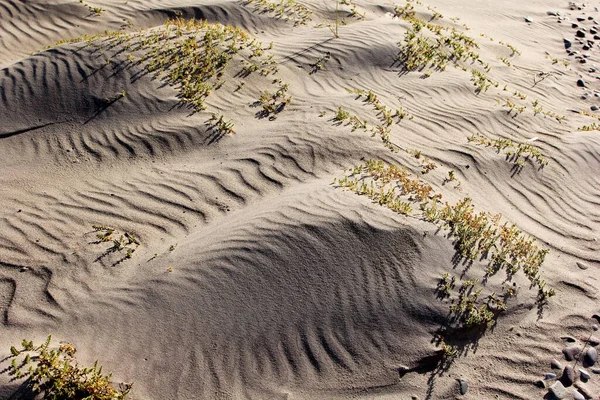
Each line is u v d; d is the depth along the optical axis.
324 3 11.46
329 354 4.10
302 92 7.86
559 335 4.50
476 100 8.38
